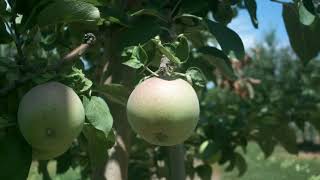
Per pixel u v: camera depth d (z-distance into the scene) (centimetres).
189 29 65
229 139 109
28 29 51
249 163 329
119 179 66
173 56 48
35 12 51
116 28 64
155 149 115
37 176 167
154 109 45
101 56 76
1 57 49
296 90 124
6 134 46
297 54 73
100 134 52
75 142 99
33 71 48
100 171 66
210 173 113
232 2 68
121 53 56
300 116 113
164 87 46
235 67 131
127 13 62
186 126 46
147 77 49
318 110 112
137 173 111
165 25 62
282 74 455
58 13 50
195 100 47
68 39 67
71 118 44
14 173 45
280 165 313
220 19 68
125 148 66
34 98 44
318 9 67
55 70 49
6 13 51
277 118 108
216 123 108
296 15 70
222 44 57
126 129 66
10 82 48
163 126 45
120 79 65
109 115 49
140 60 51
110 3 63
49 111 44
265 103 117
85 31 65
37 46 53
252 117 109
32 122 44
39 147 45
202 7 63
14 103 48
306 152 492
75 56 50
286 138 109
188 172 114
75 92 48
